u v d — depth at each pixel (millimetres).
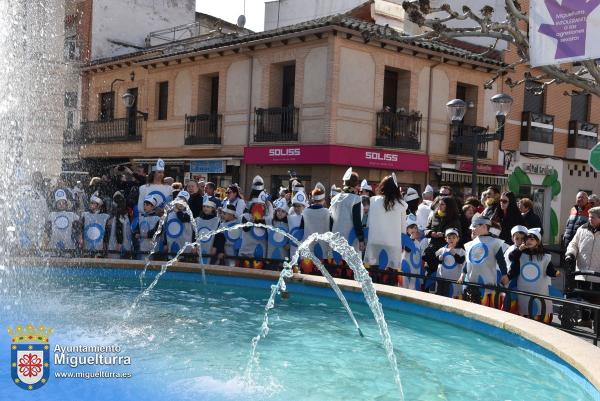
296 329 6699
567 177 26172
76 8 28250
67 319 6770
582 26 7867
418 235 9562
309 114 19750
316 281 8516
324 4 25156
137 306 7625
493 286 7047
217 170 22328
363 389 4746
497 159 23641
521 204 9367
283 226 10102
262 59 21141
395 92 21484
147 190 10852
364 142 19969
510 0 9305
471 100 23203
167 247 10398
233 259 9898
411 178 21281
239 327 6703
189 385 4750
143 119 25828
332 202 9578
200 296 8414
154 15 29859
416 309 7402
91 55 28031
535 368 5434
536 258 7434
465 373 5250
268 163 20391
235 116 22109
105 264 9797
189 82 23859
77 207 12242
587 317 7211
